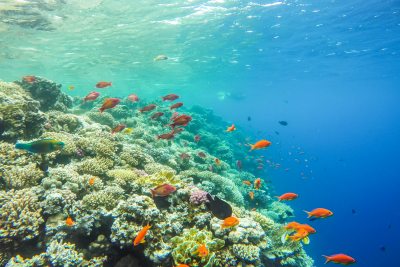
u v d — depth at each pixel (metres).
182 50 27.14
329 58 32.06
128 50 26.36
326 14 18.34
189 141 18.61
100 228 5.38
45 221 5.36
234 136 30.73
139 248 4.89
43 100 10.95
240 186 14.47
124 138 11.68
